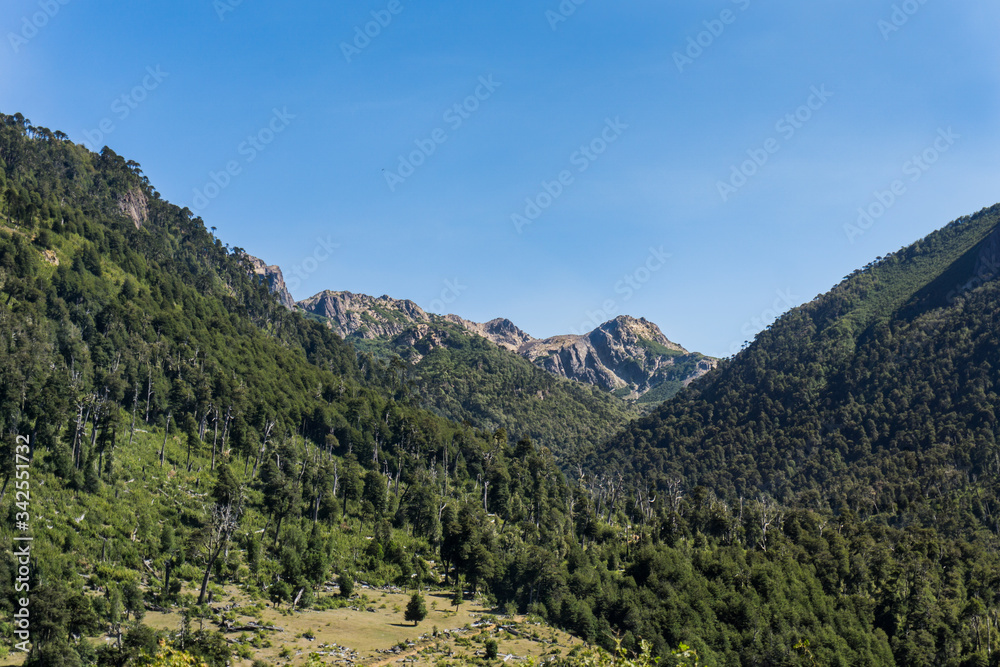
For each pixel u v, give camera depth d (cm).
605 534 16875
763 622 11756
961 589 15100
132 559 10088
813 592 13175
